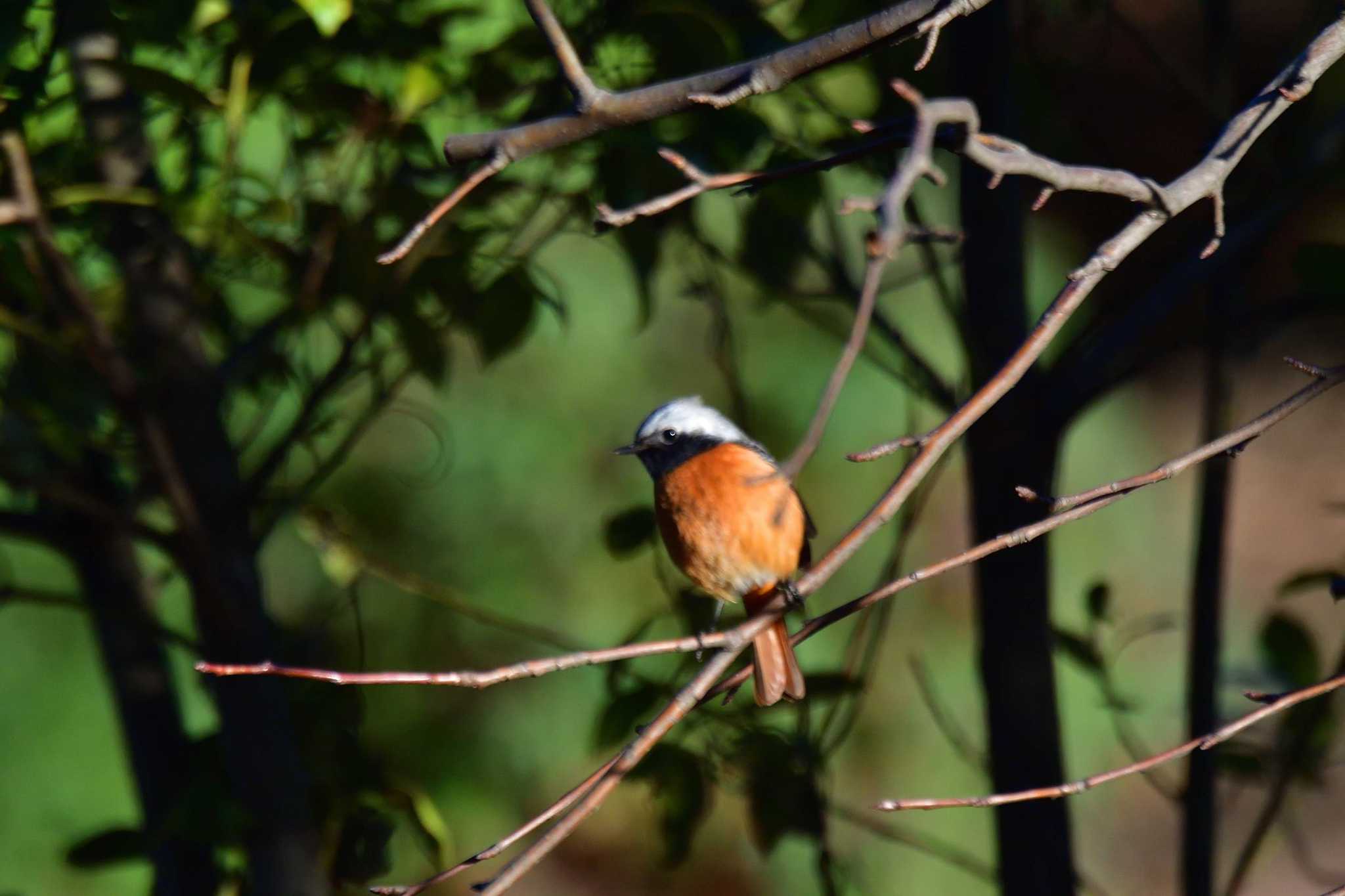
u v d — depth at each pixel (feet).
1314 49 13.79
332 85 20.95
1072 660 25.40
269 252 20.13
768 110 24.16
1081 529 55.47
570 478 47.73
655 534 25.57
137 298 19.88
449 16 22.41
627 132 20.95
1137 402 73.56
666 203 13.23
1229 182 24.52
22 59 20.81
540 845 14.10
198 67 22.62
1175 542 67.87
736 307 44.93
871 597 14.40
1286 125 23.58
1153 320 21.43
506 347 22.93
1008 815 21.81
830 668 47.50
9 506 25.04
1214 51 23.66
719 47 20.63
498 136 14.32
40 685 43.75
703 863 56.59
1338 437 92.38
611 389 47.62
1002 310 21.53
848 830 51.47
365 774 22.18
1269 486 90.99
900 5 13.65
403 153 22.06
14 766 43.37
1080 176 12.72
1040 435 21.52
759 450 25.73
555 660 14.35
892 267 40.96
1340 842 64.39
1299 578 24.95
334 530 24.43
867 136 20.27
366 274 21.25
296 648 24.12
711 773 22.82
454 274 22.36
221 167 21.95
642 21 20.52
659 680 23.63
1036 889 21.58
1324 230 45.32
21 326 18.42
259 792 20.38
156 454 19.16
